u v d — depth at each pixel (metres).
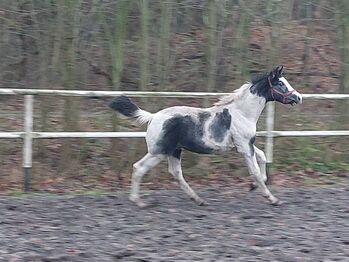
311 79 18.20
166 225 9.92
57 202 11.44
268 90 11.28
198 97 13.38
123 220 10.19
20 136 12.30
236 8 15.27
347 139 15.75
